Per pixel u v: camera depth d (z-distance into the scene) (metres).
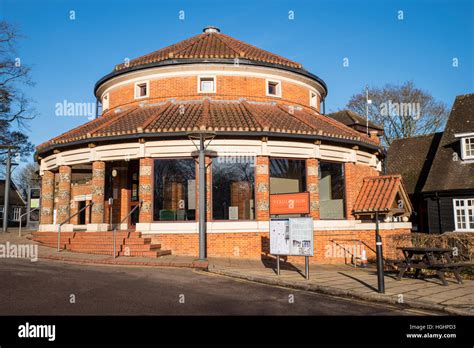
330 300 9.63
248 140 17.67
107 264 14.16
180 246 16.92
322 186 19.23
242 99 20.91
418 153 33.81
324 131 18.92
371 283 11.59
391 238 18.36
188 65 20.78
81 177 23.83
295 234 12.61
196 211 17.36
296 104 22.50
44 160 21.31
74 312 7.94
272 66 21.42
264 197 17.53
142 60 22.58
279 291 10.53
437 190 26.36
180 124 17.58
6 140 41.62
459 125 28.64
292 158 18.41
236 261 15.95
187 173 17.56
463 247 16.47
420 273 13.95
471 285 11.67
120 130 17.70
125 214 20.75
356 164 20.44
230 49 22.66
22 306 8.26
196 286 10.69
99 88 23.64
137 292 9.68
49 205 20.94
